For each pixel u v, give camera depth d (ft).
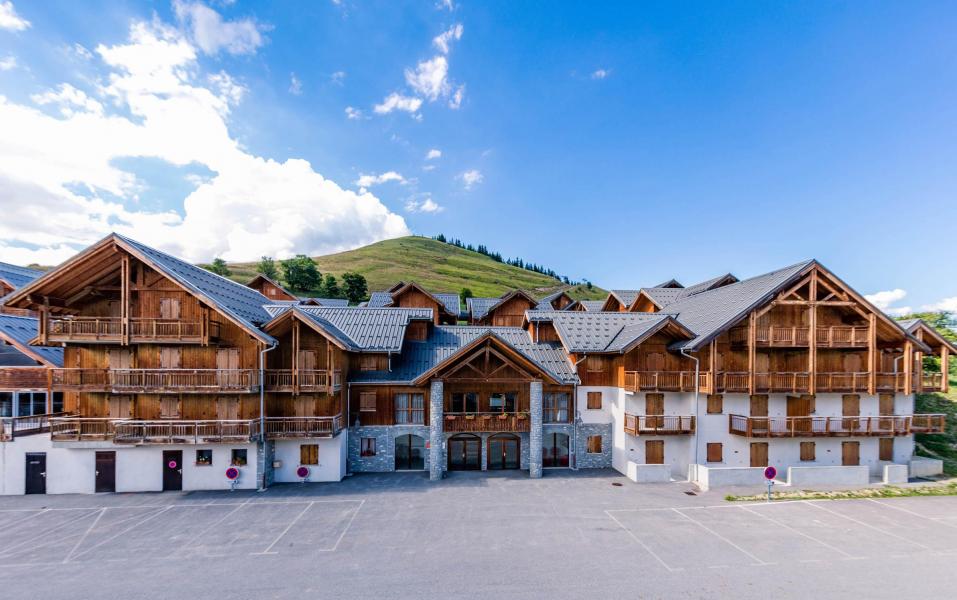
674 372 90.53
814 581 49.06
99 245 75.00
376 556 54.54
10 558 54.29
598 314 109.40
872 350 90.02
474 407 94.68
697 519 66.69
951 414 110.73
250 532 61.87
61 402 87.76
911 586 48.19
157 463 80.53
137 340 77.92
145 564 52.65
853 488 81.00
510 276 538.06
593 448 97.09
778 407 92.84
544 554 55.11
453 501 74.74
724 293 106.63
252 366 83.87
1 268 110.01
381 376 93.45
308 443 86.43
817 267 90.22
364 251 569.64
